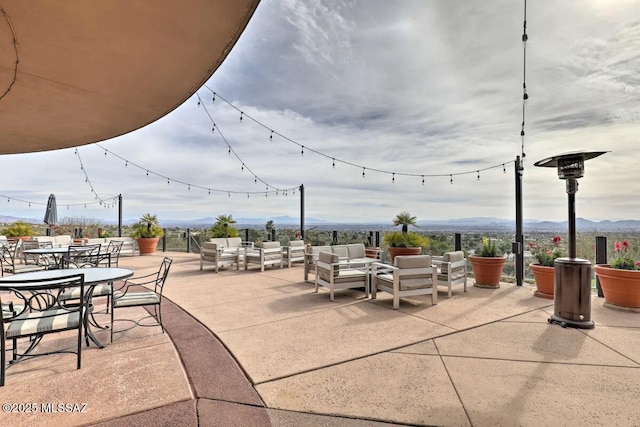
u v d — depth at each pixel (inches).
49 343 125.9
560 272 147.3
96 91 177.8
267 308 175.6
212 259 303.7
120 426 74.0
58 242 377.4
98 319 157.8
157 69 155.2
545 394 87.0
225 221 416.2
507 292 214.2
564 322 142.6
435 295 181.3
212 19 119.0
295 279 265.0
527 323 147.9
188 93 180.1
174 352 116.6
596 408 80.2
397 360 109.0
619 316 159.3
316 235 406.9
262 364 106.3
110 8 112.7
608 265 194.1
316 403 83.5
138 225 482.3
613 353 114.0
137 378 96.9
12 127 236.4
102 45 135.4
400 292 174.4
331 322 150.4
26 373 100.1
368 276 202.4
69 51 139.9
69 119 219.8
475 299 194.9
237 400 85.0
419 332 136.1
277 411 80.0
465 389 89.9
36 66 152.2
